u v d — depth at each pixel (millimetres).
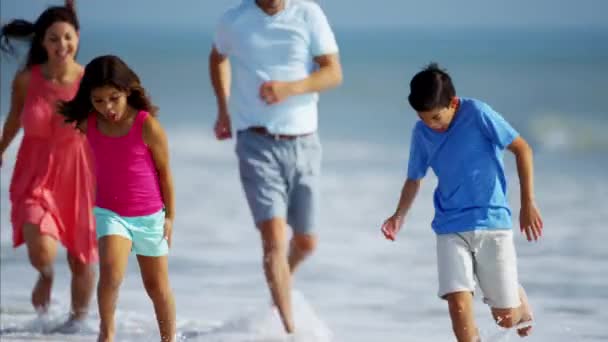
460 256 12625
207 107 69875
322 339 15336
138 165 12938
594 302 17938
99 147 12992
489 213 12633
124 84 12516
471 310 12516
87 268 15977
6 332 15695
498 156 12828
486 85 92562
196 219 27672
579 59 135125
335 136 50781
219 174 36656
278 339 15219
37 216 15492
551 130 57719
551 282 19719
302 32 15586
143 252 13211
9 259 21938
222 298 18547
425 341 15328
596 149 47750
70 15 15672
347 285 19906
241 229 26188
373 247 23844
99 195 13102
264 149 15547
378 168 38438
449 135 12812
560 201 30844
